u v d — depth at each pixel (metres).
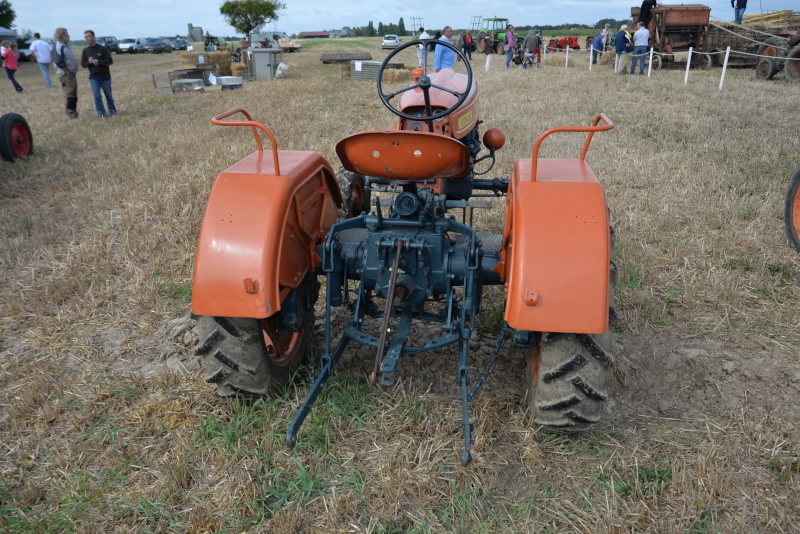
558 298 2.41
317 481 2.62
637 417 3.04
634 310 4.02
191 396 3.23
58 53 11.99
